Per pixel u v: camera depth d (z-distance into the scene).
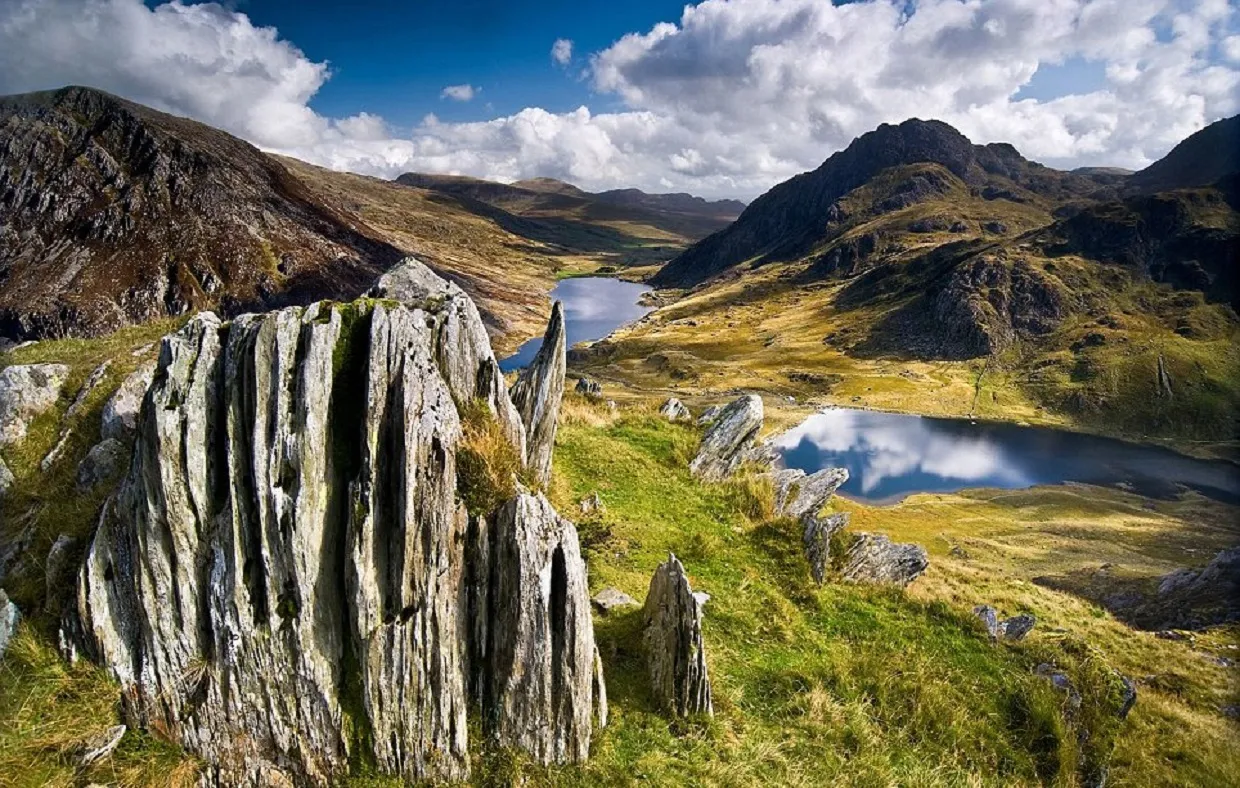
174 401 12.46
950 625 21.33
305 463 12.22
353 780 12.32
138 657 12.60
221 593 12.20
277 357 12.40
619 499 25.59
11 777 11.30
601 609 17.84
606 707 14.21
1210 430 138.88
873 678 18.23
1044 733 17.55
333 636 12.47
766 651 18.75
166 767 12.11
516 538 12.80
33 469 16.86
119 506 12.63
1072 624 28.38
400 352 12.80
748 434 31.38
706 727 14.88
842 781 14.76
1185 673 25.09
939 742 16.84
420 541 12.38
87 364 20.44
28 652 12.68
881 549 25.11
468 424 14.18
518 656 12.70
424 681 12.38
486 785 12.59
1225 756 18.50
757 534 24.58
